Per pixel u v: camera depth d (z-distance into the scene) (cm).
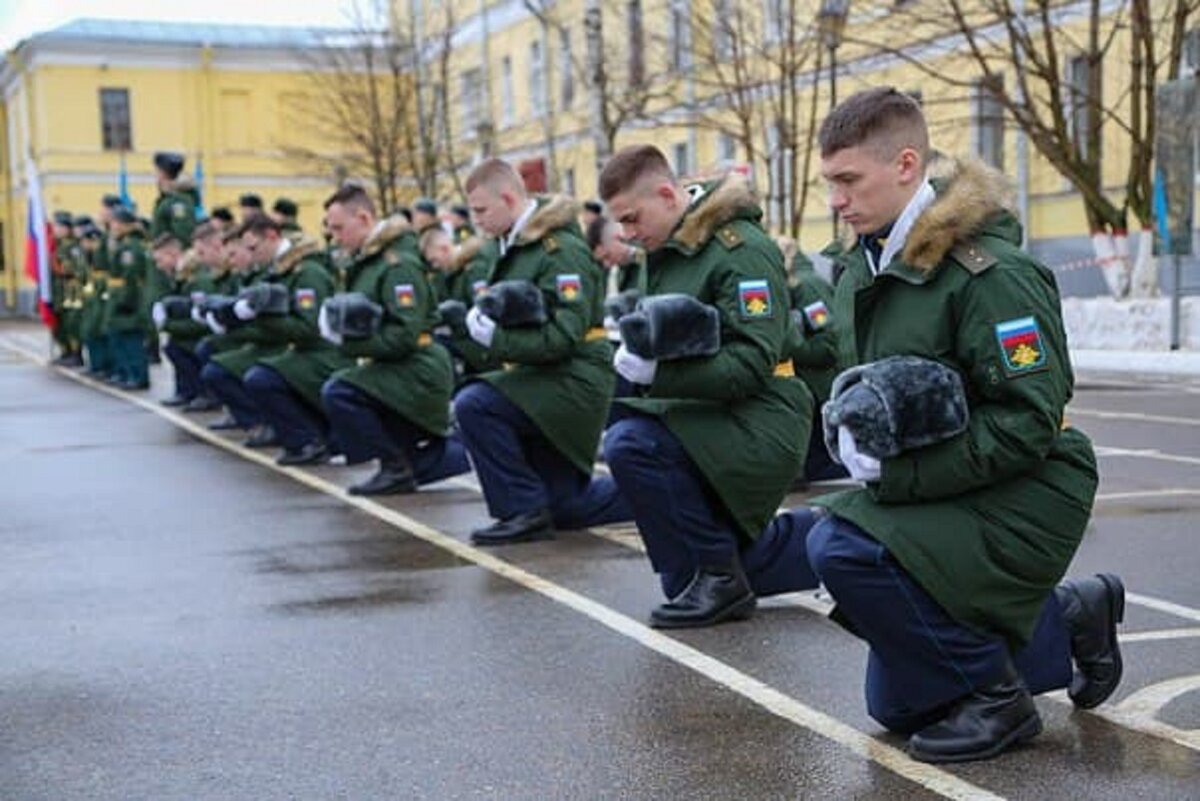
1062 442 398
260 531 785
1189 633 536
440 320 938
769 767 408
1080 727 432
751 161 2303
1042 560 394
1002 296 379
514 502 731
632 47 2911
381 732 446
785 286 550
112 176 4584
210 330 1405
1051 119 2125
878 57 2422
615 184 547
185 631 573
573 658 520
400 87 3488
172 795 399
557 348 699
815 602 596
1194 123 1648
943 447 384
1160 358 1636
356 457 894
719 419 551
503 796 393
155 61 4584
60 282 2134
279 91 4697
